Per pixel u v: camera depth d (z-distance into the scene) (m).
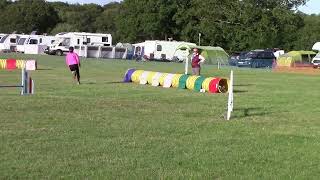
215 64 69.06
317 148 11.05
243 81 35.19
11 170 8.41
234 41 96.25
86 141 11.02
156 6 102.12
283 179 8.36
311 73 52.16
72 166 8.78
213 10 94.81
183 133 12.50
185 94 23.66
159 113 16.31
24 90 20.97
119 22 110.06
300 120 15.77
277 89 28.56
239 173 8.66
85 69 42.97
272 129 13.69
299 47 100.31
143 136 11.87
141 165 9.00
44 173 8.29
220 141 11.55
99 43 79.31
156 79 28.31
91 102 18.75
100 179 8.03
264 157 9.98
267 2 95.81
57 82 28.19
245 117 16.11
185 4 100.56
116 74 36.91
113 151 10.09
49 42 82.06
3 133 11.66
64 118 14.35
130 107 17.67
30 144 10.52
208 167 9.02
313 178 8.46
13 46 82.81
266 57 66.44
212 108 18.14
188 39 99.38
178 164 9.16
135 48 79.56
